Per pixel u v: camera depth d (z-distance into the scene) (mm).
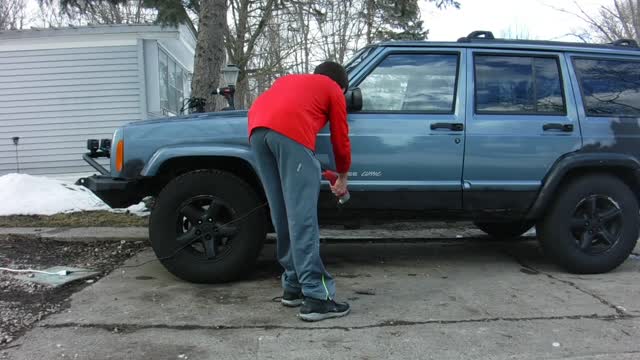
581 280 4570
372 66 4555
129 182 4312
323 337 3293
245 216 4277
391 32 15281
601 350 3135
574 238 4750
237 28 15203
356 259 5348
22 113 11844
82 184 4438
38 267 4812
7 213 7090
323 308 3553
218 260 4281
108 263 5031
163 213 4246
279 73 16656
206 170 4305
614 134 4723
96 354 3033
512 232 6184
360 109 4273
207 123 4312
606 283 4473
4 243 5629
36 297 3959
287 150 3438
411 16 11445
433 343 3215
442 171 4488
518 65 4730
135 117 12031
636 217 4762
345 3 13672
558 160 4625
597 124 4711
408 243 6266
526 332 3387
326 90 3508
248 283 4402
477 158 4516
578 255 4703
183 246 4273
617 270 4922
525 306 3867
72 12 9008
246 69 16125
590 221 4750
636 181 4816
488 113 4578
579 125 4672
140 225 6473
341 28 17141
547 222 4746
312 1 13367
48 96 11867
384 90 4555
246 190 4285
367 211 4535
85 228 6258
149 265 4941
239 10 15000
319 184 3574
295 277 3756
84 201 7715
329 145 4328
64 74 11844
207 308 3779
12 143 11867
